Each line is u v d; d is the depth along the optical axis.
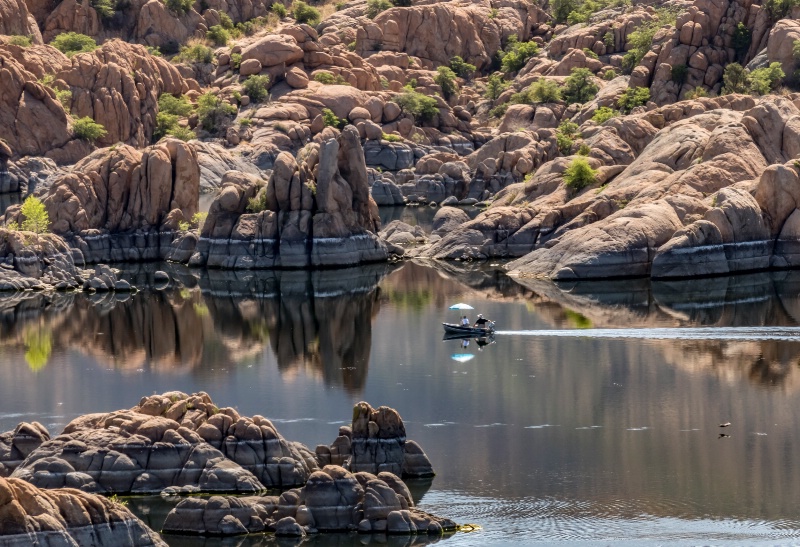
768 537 180.00
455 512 191.88
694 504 194.12
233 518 182.00
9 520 145.88
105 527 155.00
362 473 187.50
